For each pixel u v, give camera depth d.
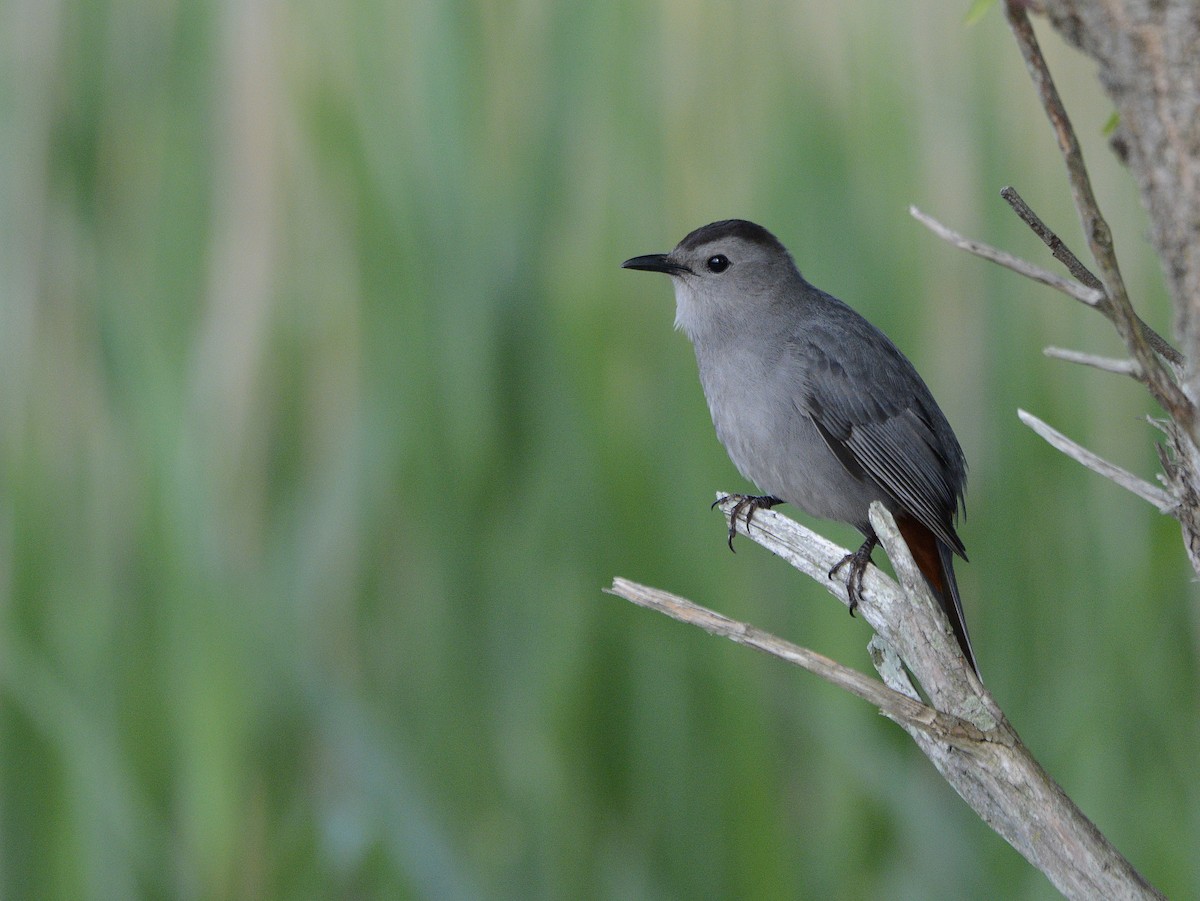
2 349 7.55
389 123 7.57
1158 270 7.59
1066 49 7.60
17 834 7.50
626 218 7.58
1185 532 6.58
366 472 7.55
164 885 7.50
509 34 7.58
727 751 7.52
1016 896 7.50
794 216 7.58
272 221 7.57
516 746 7.52
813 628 7.54
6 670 7.51
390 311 7.55
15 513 7.53
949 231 5.80
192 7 7.57
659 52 7.59
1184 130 5.09
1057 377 7.57
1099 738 7.52
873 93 7.59
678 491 7.55
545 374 7.55
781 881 7.51
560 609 7.54
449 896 7.50
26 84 7.56
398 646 7.54
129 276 7.55
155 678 7.52
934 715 7.11
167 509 7.52
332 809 7.51
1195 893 7.50
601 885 7.50
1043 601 7.55
